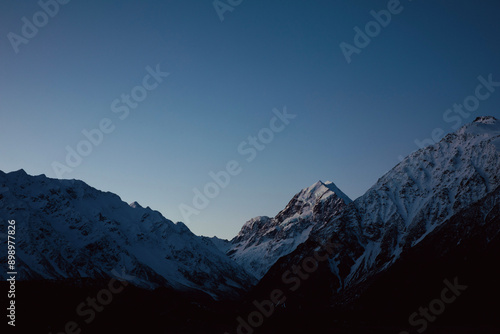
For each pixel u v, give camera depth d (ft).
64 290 553.64
